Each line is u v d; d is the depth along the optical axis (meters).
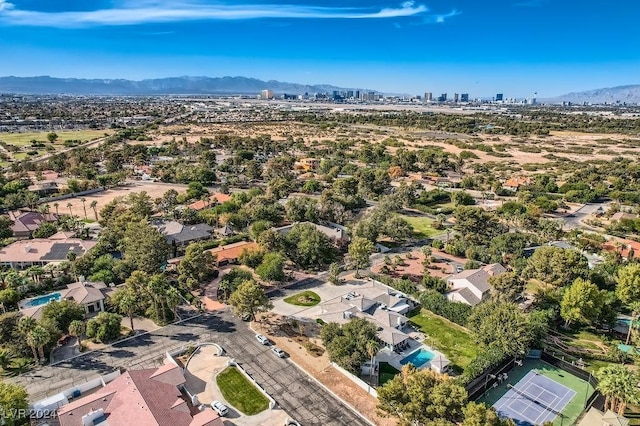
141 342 80.38
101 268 103.50
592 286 85.75
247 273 101.94
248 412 63.78
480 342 77.81
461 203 178.00
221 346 79.75
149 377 65.12
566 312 86.38
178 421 57.84
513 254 119.06
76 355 75.88
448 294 100.38
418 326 88.88
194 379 70.44
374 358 75.56
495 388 70.88
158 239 105.56
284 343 81.19
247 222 141.62
